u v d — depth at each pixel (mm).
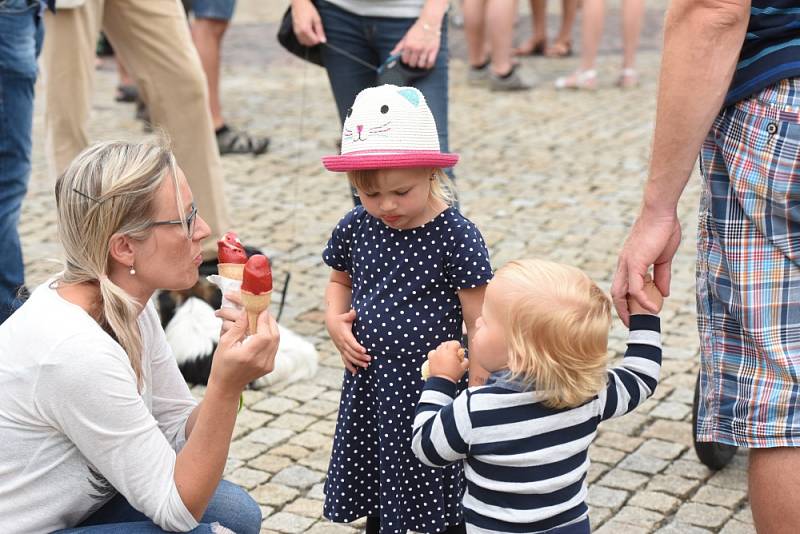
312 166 7188
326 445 3791
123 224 2307
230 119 8234
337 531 3270
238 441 3816
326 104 8750
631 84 9430
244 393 4184
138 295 2424
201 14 7121
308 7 4199
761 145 2393
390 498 2822
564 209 6312
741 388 2518
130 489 2324
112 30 4527
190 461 2348
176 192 2359
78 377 2244
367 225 2850
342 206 6422
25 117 3875
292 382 4273
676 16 2410
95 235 2303
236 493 2668
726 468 3615
